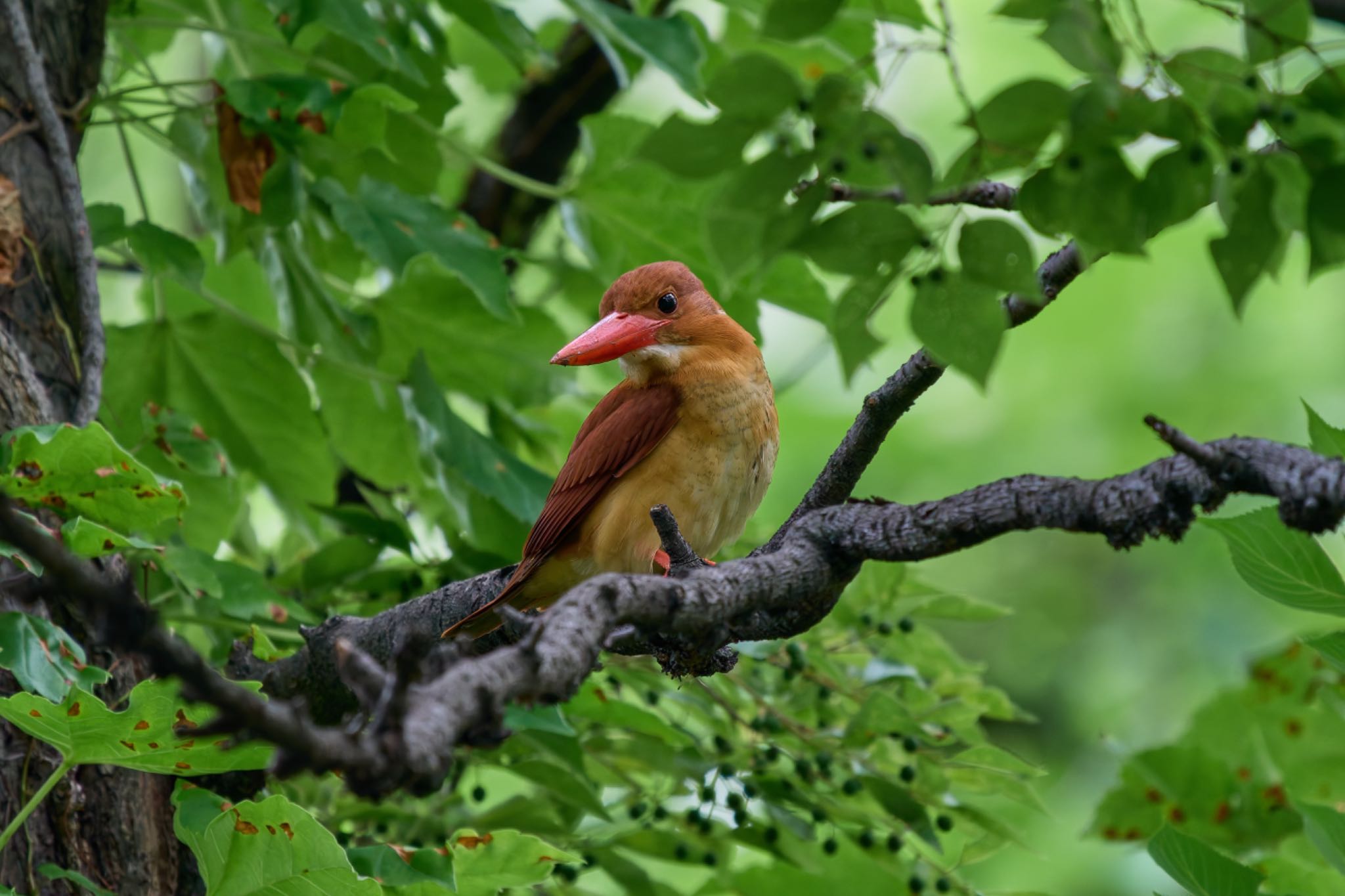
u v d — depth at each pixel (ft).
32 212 21.74
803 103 14.57
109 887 19.07
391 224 24.39
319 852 17.03
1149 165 15.01
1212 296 50.85
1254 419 49.67
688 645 17.04
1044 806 24.16
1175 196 15.03
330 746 8.50
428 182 27.86
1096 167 14.85
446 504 29.09
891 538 15.51
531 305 28.12
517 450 29.55
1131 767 27.86
